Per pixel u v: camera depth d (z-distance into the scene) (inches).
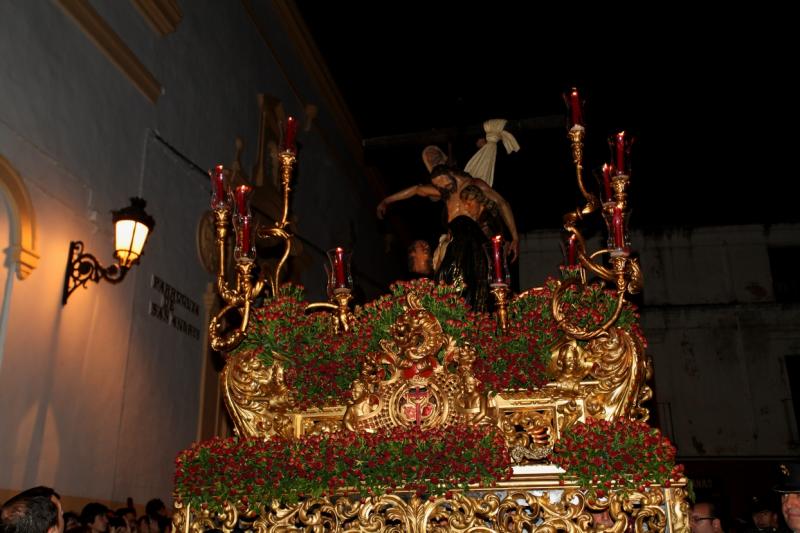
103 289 275.1
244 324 182.2
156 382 311.0
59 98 258.8
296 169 503.8
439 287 180.5
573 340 171.2
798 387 733.9
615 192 178.2
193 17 375.6
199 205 364.5
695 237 794.2
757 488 701.9
